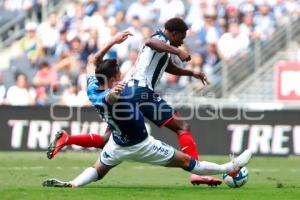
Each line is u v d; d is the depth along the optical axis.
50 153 22.02
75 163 34.47
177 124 22.70
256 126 42.12
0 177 26.41
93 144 22.33
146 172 29.84
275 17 53.44
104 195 19.30
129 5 56.72
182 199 18.69
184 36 22.27
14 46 58.91
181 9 55.03
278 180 26.38
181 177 27.45
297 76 45.06
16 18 60.19
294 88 45.12
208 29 52.16
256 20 53.12
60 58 53.38
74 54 52.50
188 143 22.45
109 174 28.62
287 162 37.50
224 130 42.22
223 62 47.91
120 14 55.12
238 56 48.59
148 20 54.59
